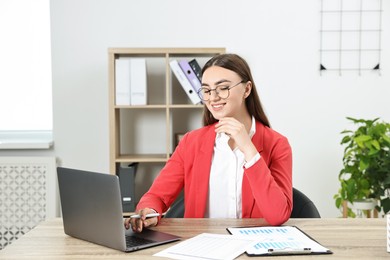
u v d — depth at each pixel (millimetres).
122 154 3264
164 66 3236
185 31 3217
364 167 2631
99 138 3238
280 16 3230
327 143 3285
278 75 3256
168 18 3211
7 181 3223
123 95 2932
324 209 3309
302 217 1896
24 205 3236
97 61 3207
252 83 1772
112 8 3189
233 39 3232
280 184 1705
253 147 1588
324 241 1336
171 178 1868
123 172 2932
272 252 1202
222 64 1652
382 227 1509
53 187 3211
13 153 3246
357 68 3260
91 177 1297
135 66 2922
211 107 1672
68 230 1423
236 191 1803
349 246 1285
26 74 3357
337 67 3260
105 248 1285
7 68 3348
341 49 3250
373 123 3047
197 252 1223
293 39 3242
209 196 1831
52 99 3217
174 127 3285
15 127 3389
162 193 1825
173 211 2020
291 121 3279
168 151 2969
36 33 3336
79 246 1308
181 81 2984
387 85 3268
